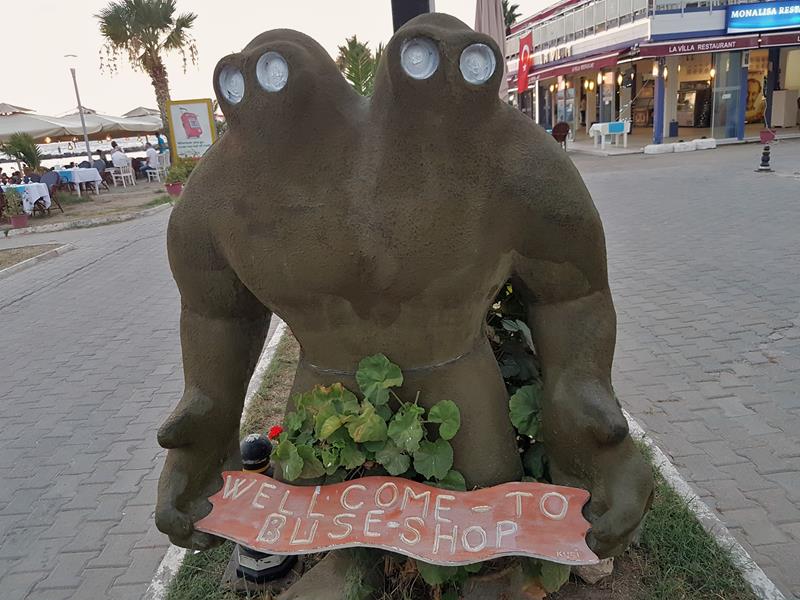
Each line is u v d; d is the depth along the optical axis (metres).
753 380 4.55
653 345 5.28
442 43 1.53
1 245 12.90
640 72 26.89
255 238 1.79
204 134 16.70
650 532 2.79
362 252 1.72
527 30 31.91
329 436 1.95
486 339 2.10
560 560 1.86
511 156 1.70
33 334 7.14
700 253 7.86
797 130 24.55
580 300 1.89
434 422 1.93
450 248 1.71
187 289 2.00
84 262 10.61
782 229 8.65
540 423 2.06
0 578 3.24
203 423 2.05
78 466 4.28
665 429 3.99
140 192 20.81
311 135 1.67
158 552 3.34
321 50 1.70
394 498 1.99
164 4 23.98
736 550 2.75
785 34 21.12
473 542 1.91
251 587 2.66
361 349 1.92
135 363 6.07
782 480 3.42
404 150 1.64
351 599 2.21
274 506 2.06
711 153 19.33
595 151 22.20
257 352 2.16
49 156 31.94
